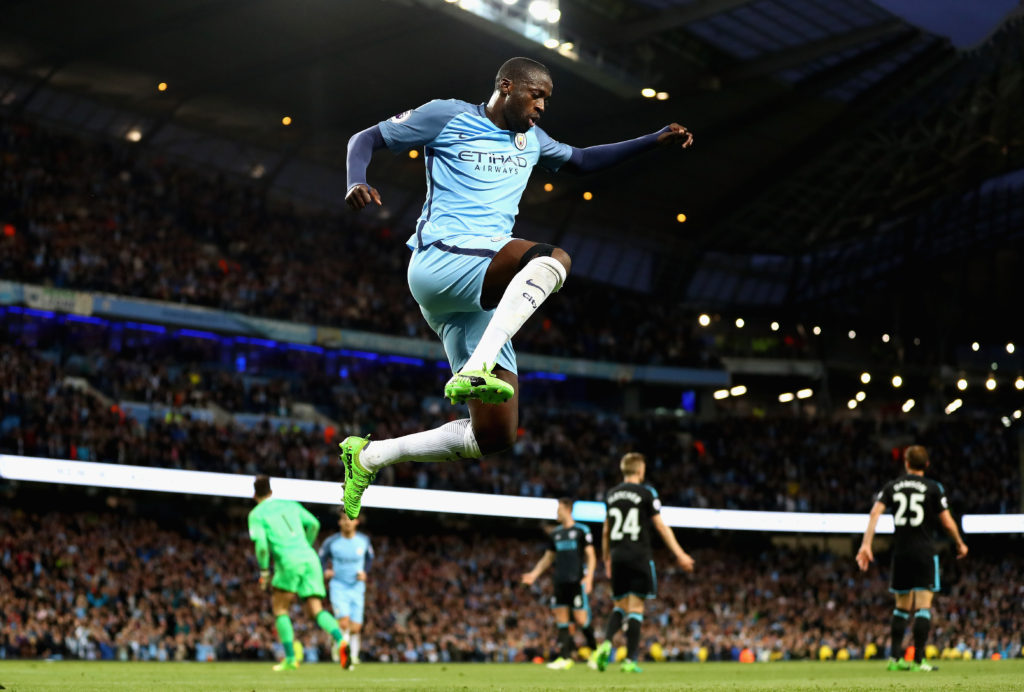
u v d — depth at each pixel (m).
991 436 46.12
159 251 35.03
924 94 37.62
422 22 32.06
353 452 4.33
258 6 31.38
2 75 37.00
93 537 27.56
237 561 29.25
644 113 38.81
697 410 47.91
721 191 46.09
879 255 52.44
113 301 31.52
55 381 29.73
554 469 37.19
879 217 48.00
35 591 23.64
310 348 39.09
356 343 37.34
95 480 25.09
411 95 38.69
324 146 43.22
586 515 32.19
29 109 38.38
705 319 51.41
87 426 27.59
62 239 32.56
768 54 34.44
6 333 31.36
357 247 43.25
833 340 53.25
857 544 42.75
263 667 13.79
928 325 53.91
